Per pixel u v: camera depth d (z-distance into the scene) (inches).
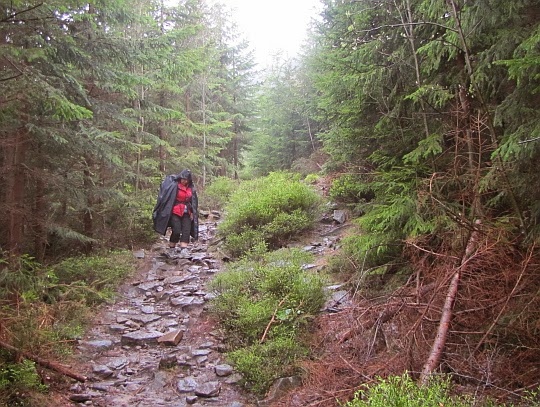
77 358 210.4
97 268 323.0
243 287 270.2
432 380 129.6
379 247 233.3
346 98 305.7
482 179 170.9
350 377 160.1
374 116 285.1
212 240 447.8
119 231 427.5
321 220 435.8
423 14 224.2
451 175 190.9
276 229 388.5
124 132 424.8
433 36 227.6
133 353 222.7
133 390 186.9
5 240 321.1
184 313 273.7
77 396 175.9
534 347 137.2
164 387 190.1
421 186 213.8
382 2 255.8
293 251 343.3
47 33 274.7
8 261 258.2
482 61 189.8
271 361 191.5
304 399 160.4
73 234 326.6
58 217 380.5
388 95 261.6
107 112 357.4
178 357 215.2
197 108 863.1
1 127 276.1
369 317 189.9
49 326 212.5
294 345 198.8
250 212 421.7
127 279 334.3
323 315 222.7
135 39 350.0
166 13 587.8
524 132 151.3
